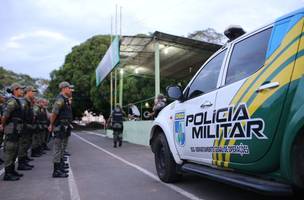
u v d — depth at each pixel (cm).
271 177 404
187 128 584
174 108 645
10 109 754
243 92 443
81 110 4650
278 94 386
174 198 571
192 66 2222
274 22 434
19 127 771
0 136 1023
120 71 2392
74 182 727
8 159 761
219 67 528
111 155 1223
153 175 784
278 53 407
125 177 770
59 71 4559
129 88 2859
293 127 354
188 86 611
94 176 793
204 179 712
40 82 7025
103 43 4344
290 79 378
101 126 5141
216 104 499
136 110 2075
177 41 1712
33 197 606
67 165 919
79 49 4397
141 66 2281
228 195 577
